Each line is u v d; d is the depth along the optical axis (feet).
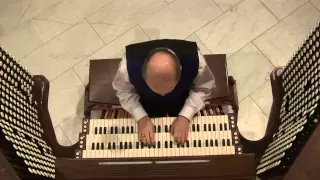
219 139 5.86
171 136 5.88
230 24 8.57
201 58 5.35
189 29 8.57
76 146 6.72
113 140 5.92
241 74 8.14
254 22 8.55
